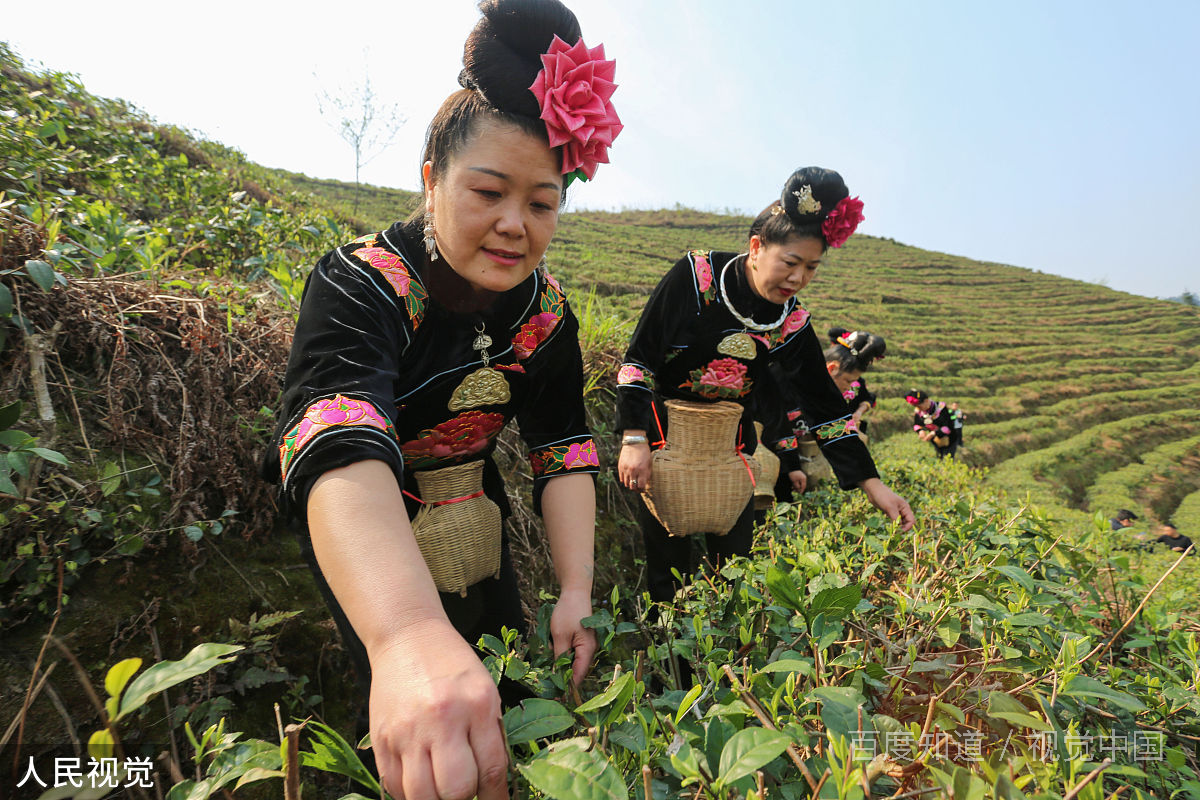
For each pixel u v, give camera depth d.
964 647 1.34
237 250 3.30
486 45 0.96
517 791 0.83
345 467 0.81
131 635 1.41
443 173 1.01
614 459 3.07
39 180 2.52
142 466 1.59
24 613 1.31
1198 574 3.14
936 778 0.71
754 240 2.11
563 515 1.35
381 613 0.71
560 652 1.18
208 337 1.82
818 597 1.02
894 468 4.21
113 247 2.11
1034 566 1.75
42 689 1.26
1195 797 1.03
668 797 0.86
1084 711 1.19
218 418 1.75
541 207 1.01
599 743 0.91
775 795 0.84
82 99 5.22
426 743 0.62
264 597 1.63
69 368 1.63
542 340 1.26
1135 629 1.63
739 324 2.12
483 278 1.04
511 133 0.95
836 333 4.00
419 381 1.14
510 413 1.31
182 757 1.36
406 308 1.07
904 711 1.11
